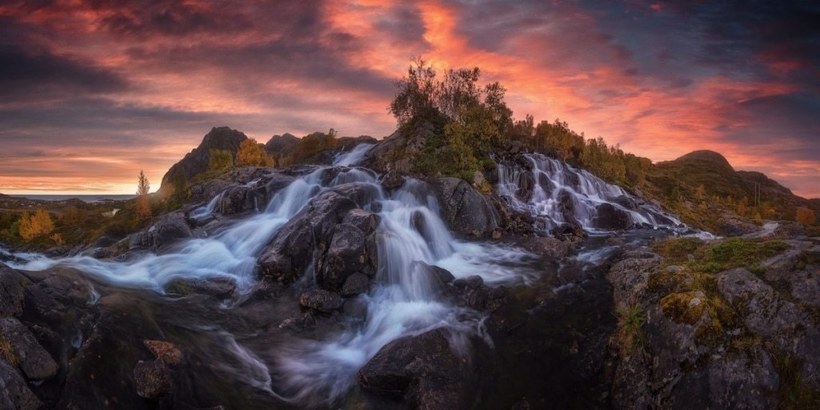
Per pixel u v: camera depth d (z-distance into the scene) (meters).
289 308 14.73
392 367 10.95
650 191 50.06
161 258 18.03
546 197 31.36
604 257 19.59
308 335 13.36
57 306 10.07
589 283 15.55
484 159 32.03
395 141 33.91
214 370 10.63
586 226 29.75
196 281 15.54
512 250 20.67
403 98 37.81
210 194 28.08
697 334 9.84
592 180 36.88
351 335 13.59
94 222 33.66
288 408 10.36
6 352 8.10
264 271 16.02
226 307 14.19
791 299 9.61
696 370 9.50
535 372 11.70
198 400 9.49
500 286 15.93
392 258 17.09
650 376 10.23
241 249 19.12
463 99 36.91
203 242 19.75
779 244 11.73
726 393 8.97
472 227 22.59
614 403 10.52
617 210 30.16
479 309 14.48
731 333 9.66
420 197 23.02
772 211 65.25
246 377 10.93
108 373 8.94
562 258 19.62
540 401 10.80
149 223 26.20
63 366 8.74
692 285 11.20
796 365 8.77
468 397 10.74
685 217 42.72
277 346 12.62
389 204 21.89
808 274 9.91
